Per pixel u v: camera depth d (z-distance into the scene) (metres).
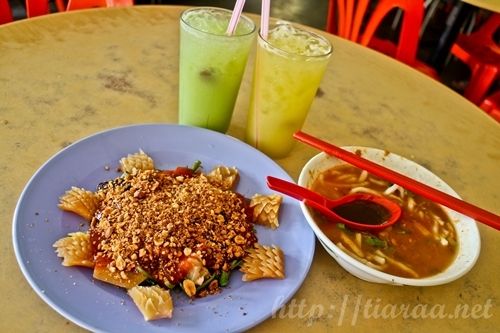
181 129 0.44
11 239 0.34
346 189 0.41
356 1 0.83
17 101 0.46
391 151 0.50
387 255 0.36
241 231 0.36
